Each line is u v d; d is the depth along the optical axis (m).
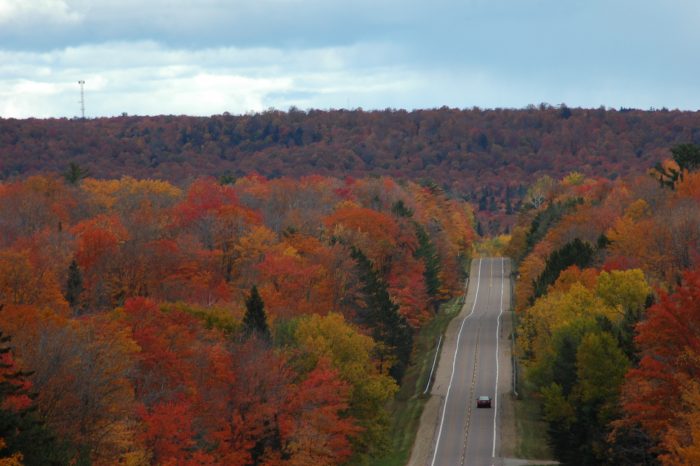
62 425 168.62
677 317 179.62
